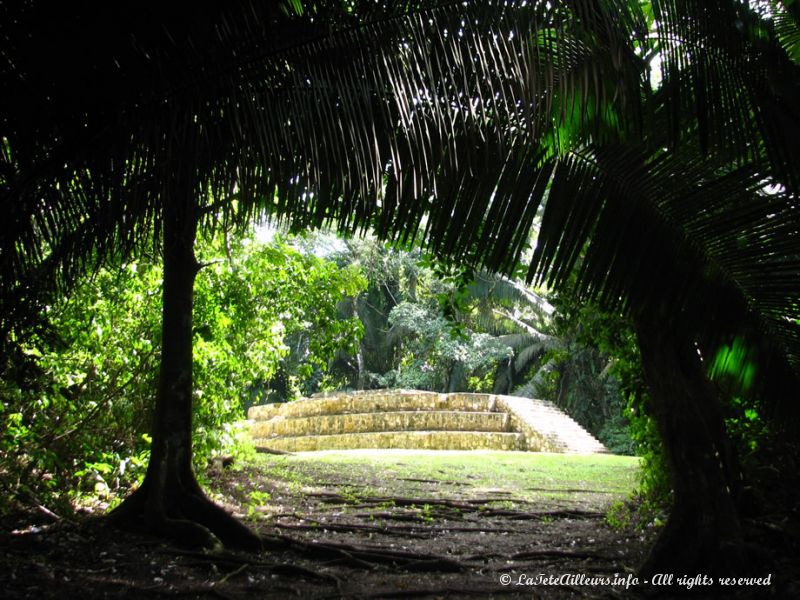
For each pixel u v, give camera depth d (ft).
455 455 58.44
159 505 20.20
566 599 16.02
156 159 8.28
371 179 8.67
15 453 22.52
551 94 9.22
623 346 23.45
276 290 31.27
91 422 25.77
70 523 19.80
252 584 16.55
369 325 105.70
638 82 10.27
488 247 11.88
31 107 8.09
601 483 41.52
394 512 30.40
